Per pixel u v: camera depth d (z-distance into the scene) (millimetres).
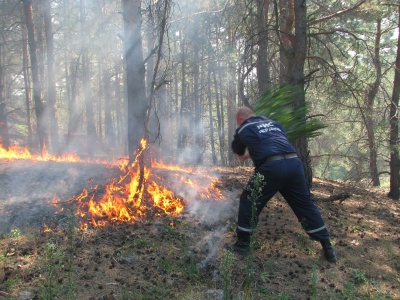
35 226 5070
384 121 10898
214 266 4340
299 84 7559
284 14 10938
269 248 4996
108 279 3900
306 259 4848
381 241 5754
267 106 5762
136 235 4961
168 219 5500
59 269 3910
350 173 13039
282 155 4574
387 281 4605
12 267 3893
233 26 12266
